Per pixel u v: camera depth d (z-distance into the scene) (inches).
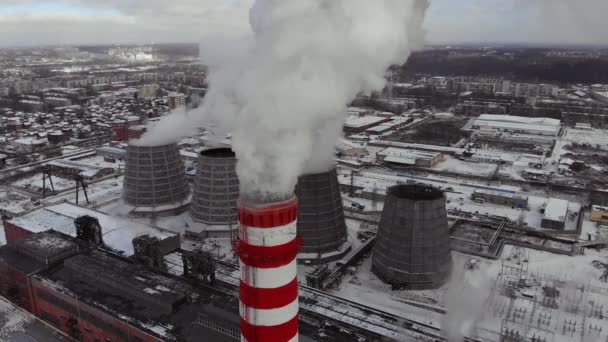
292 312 1505.9
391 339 2726.4
